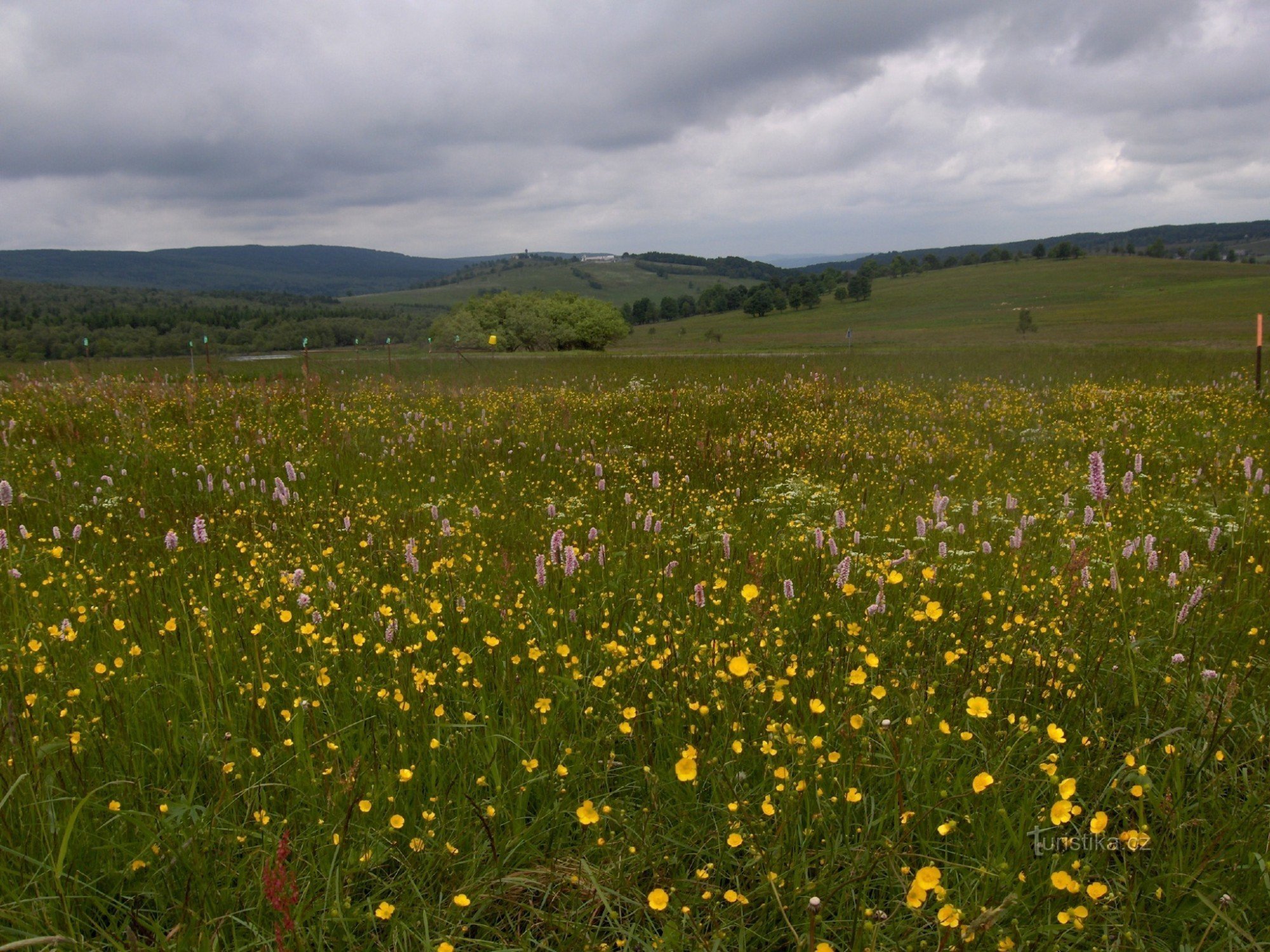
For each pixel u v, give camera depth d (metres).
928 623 4.50
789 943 2.60
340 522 7.29
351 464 10.52
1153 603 4.96
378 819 2.93
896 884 2.73
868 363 31.73
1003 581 5.55
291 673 4.02
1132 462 11.34
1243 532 6.54
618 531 7.20
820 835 2.99
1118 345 43.19
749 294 195.88
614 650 3.93
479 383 24.47
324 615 4.66
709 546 6.60
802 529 7.19
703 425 14.55
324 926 2.47
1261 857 2.65
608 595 5.07
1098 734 3.39
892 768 3.20
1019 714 3.74
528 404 17.22
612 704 3.68
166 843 2.70
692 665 3.97
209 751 3.25
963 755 3.37
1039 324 87.75
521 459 11.38
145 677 3.84
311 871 2.71
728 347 74.69
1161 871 2.74
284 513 7.48
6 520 6.73
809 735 3.35
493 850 2.71
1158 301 117.19
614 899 2.74
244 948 2.39
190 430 12.28
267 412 14.50
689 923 2.61
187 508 7.77
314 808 2.96
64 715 3.31
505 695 3.80
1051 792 3.11
